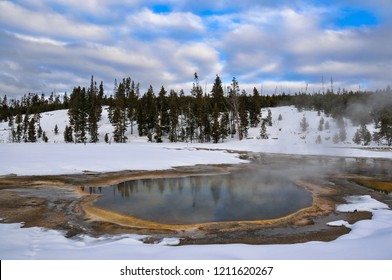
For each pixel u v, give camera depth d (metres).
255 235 9.15
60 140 63.03
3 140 66.94
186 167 22.84
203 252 6.71
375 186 16.34
